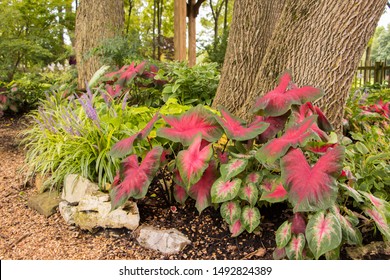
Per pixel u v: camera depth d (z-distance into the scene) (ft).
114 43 14.55
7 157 11.77
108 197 7.37
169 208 7.64
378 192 7.04
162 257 6.40
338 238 5.18
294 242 5.79
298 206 5.35
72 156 8.31
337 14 7.48
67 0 25.17
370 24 7.52
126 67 11.68
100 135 8.32
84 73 16.34
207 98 12.05
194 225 7.11
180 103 11.67
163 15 38.32
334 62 7.69
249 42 10.62
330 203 5.26
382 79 23.72
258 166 7.11
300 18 7.91
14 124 16.60
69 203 7.80
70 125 8.62
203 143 6.95
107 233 7.14
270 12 10.66
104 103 10.37
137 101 12.54
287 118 7.04
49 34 24.35
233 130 6.77
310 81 7.89
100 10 15.93
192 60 28.43
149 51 16.12
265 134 7.02
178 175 7.14
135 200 7.76
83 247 6.84
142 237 6.77
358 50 7.68
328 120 7.76
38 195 8.55
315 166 5.60
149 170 6.63
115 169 8.08
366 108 11.29
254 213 6.38
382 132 10.19
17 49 21.03
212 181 6.86
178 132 6.89
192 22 28.71
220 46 25.39
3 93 17.76
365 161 7.36
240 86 10.71
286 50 8.17
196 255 6.41
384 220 5.72
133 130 8.64
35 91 18.71
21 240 7.10
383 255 6.15
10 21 21.31
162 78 11.93
